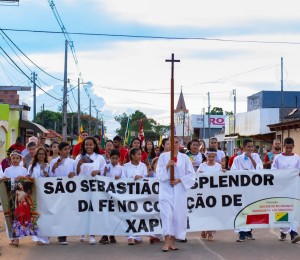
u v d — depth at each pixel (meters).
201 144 16.02
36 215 10.88
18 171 11.33
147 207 11.06
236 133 52.59
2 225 13.21
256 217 11.37
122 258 9.50
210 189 11.30
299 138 35.91
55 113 90.25
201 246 10.69
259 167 11.71
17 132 31.67
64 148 11.18
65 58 36.16
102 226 10.98
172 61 10.70
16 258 9.52
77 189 11.03
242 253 9.95
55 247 10.59
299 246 10.68
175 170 10.52
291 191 11.45
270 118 44.88
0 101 29.20
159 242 11.16
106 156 14.21
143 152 13.98
